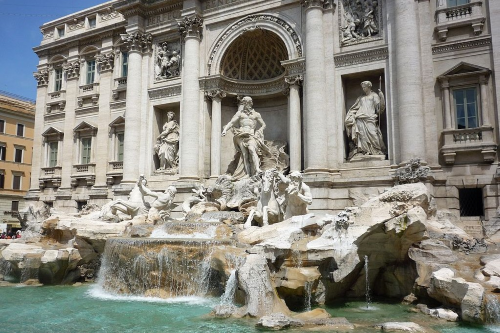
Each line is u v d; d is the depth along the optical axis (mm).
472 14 21766
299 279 13898
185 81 28562
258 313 12836
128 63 31406
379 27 23766
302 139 25578
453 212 20984
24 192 57438
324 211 22703
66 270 20250
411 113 21531
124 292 17422
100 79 35062
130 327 12125
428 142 21875
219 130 28047
